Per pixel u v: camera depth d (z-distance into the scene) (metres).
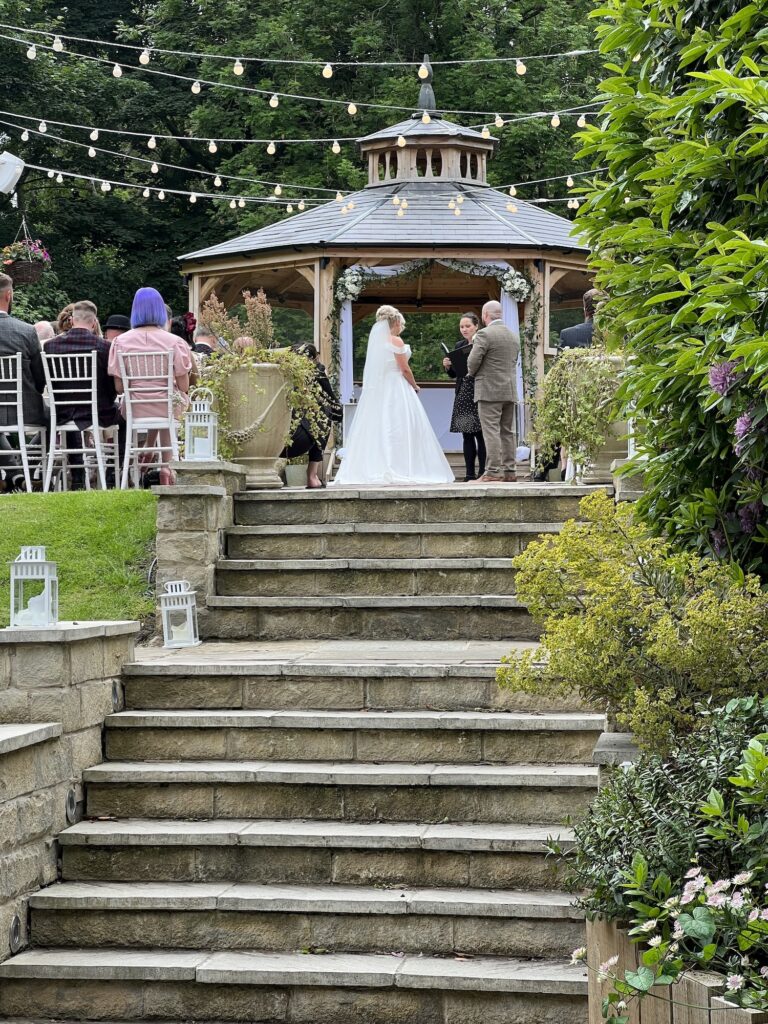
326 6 26.81
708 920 2.95
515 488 7.79
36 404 10.08
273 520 7.95
